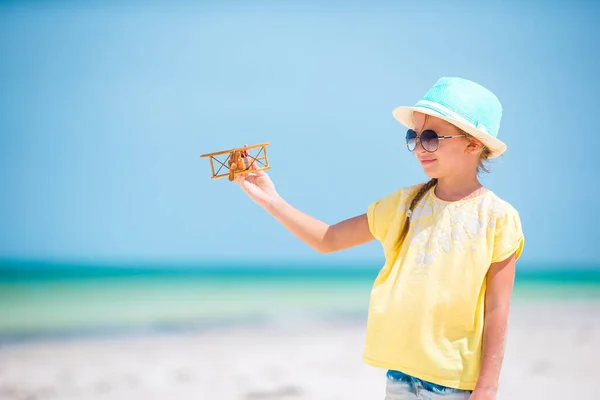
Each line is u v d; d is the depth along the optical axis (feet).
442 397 8.98
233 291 59.98
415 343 9.23
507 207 9.46
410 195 10.19
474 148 9.66
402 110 10.34
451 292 9.21
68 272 72.08
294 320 41.37
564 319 38.27
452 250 9.38
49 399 21.07
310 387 22.34
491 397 8.83
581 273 73.05
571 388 21.76
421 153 9.78
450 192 9.78
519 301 48.34
